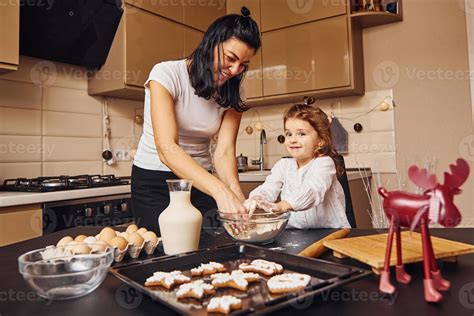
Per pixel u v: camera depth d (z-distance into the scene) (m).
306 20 2.41
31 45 1.87
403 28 2.37
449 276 0.58
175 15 2.38
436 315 0.45
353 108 2.52
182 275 0.58
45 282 0.52
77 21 1.89
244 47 1.10
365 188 2.37
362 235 0.92
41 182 1.77
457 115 2.21
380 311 0.47
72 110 2.16
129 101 2.47
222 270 0.63
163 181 1.32
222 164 1.33
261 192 1.43
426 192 0.48
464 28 2.20
